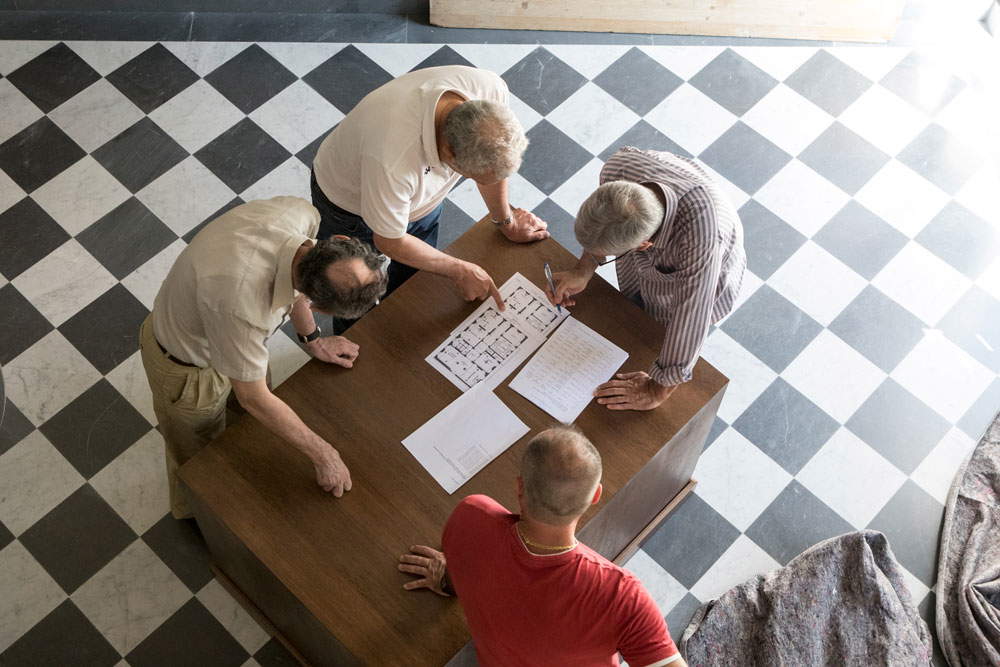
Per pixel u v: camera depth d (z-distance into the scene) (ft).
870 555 10.07
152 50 13.64
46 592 10.09
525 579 6.31
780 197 12.91
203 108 13.24
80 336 11.57
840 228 12.70
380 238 8.46
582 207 7.46
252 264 7.21
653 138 13.32
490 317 8.75
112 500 10.61
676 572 10.50
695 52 14.10
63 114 13.08
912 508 10.90
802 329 11.96
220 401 8.91
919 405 11.53
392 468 8.03
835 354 11.82
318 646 8.49
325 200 9.33
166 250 12.19
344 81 13.56
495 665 7.04
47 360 11.40
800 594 9.93
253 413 7.70
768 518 10.82
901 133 13.51
